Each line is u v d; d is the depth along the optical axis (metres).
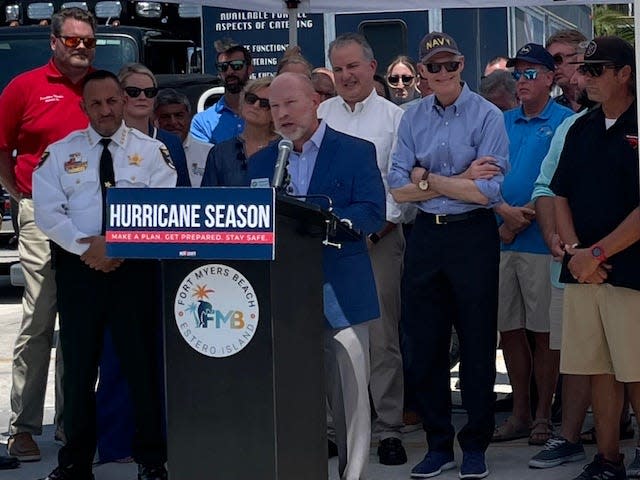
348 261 6.67
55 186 7.12
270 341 5.36
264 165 6.82
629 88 6.84
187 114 8.68
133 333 7.07
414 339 7.57
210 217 5.18
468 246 7.34
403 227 8.80
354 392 6.64
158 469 7.25
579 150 7.00
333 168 6.74
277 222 5.45
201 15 13.95
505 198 8.41
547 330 8.24
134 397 7.18
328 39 13.62
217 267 5.38
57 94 8.07
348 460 6.65
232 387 5.41
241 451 5.41
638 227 6.65
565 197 7.11
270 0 10.27
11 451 8.10
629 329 6.80
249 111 7.43
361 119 8.16
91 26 8.08
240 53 9.43
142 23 14.93
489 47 13.41
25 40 14.13
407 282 7.56
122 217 5.27
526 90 8.29
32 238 8.00
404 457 7.96
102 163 7.17
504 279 8.43
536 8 14.94
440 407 7.64
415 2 10.11
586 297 6.95
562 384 7.96
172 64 14.86
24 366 8.05
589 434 8.28
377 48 13.46
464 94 7.41
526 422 8.53
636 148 6.78
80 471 7.28
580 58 8.01
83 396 7.17
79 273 7.05
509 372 8.56
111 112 7.13
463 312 7.39
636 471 7.25
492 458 8.00
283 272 5.51
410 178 7.45
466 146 7.34
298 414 5.66
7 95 8.09
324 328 6.53
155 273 7.12
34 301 8.02
